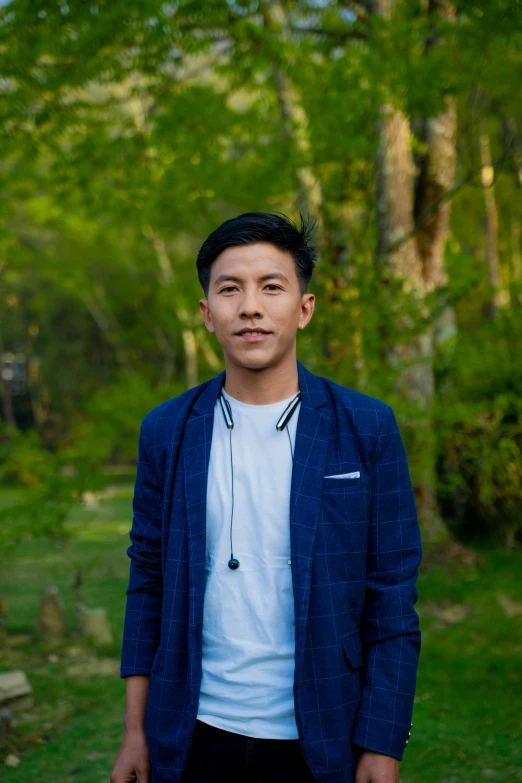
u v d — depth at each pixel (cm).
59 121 697
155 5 552
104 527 1235
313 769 152
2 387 3100
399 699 159
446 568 749
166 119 717
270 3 662
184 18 611
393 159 738
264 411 169
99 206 858
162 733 160
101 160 760
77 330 3016
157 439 175
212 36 648
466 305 1224
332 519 160
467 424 845
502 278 1466
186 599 163
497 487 875
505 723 398
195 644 158
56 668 514
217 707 158
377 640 164
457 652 516
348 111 598
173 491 170
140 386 722
